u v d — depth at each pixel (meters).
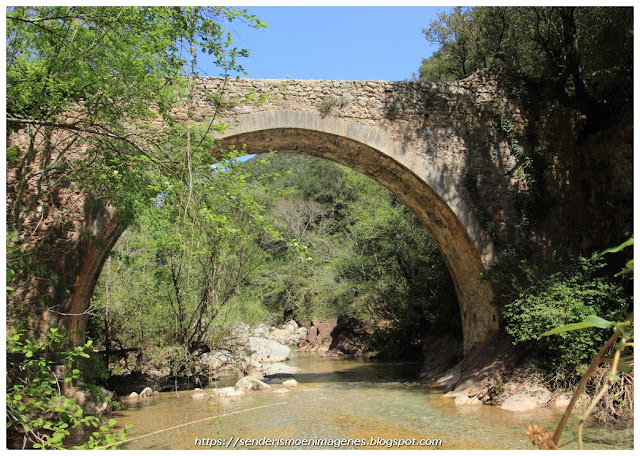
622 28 10.59
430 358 14.81
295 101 10.95
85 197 9.25
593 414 7.76
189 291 13.27
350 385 12.29
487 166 11.52
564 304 8.88
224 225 6.13
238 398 10.76
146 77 6.34
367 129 11.17
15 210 7.19
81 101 8.14
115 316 13.59
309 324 26.69
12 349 4.94
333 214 29.34
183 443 7.03
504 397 9.23
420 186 11.62
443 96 11.63
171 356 12.80
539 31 12.66
